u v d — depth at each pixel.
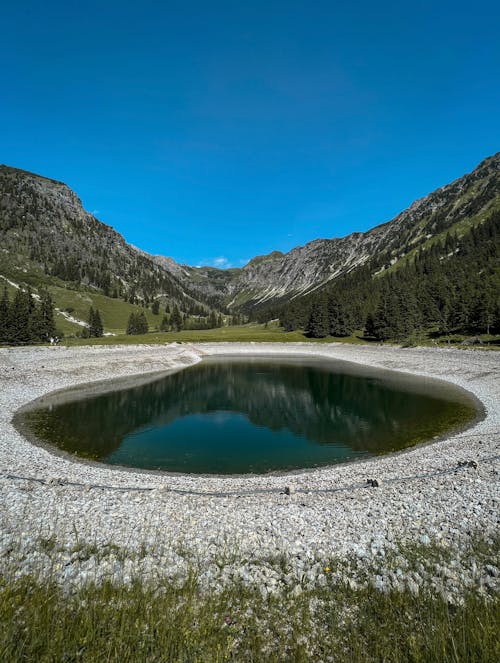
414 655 7.27
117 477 23.81
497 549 12.29
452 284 159.25
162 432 36.12
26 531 13.78
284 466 27.31
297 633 8.42
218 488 21.55
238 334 175.62
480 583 10.30
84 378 63.62
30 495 17.95
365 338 136.38
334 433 35.50
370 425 37.75
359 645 7.93
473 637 7.41
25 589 8.82
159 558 12.12
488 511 15.23
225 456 29.45
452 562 11.55
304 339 145.25
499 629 7.70
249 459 28.83
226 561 12.10
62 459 27.22
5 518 15.05
